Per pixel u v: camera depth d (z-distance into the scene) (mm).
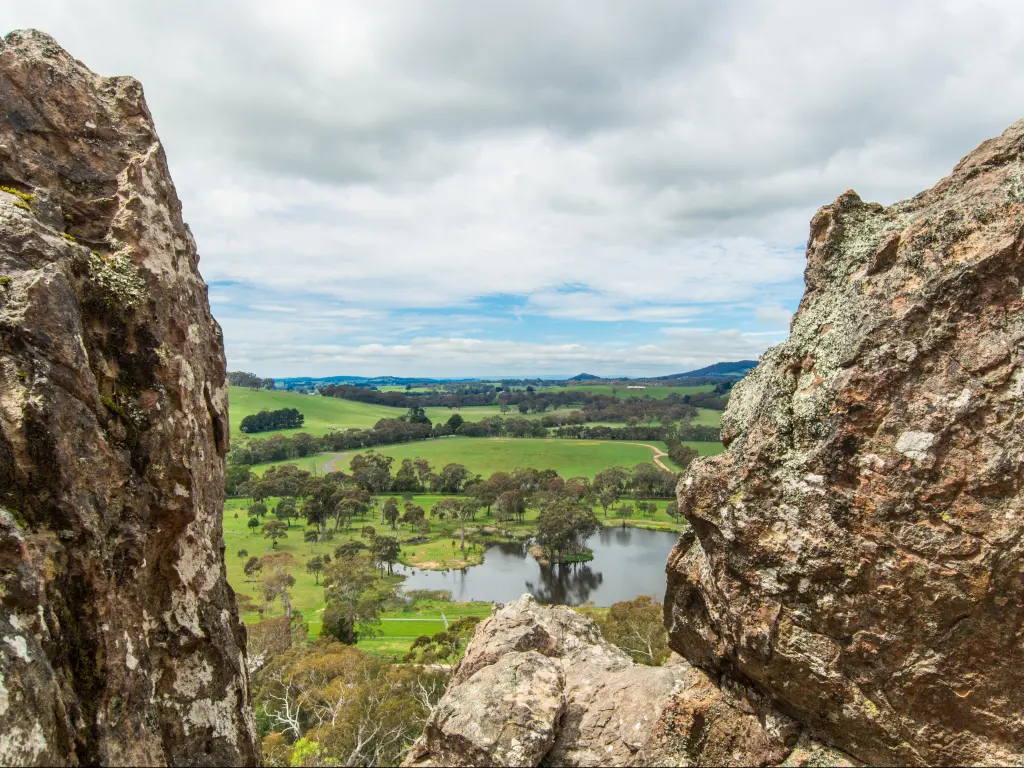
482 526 115438
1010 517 5891
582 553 90812
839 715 6957
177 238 7215
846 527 6660
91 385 5172
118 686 4809
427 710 33094
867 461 6582
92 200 6273
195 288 7484
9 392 4512
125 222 6148
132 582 5398
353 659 39938
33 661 3924
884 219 7480
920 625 6293
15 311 4641
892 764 6723
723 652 8398
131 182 6410
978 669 6117
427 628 60656
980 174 7020
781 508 7098
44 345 4762
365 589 65188
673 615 9320
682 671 10898
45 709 3906
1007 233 6203
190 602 6395
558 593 72562
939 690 6293
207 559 6770
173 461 6066
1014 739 6047
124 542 5316
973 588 5984
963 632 6117
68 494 4688
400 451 184000
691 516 7895
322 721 33750
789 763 7504
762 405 7605
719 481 7613
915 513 6293
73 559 4688
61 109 6367
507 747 9625
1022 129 6855
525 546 100938
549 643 12938
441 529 113062
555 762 9758
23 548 4148
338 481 132500
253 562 76625
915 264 6695
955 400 6211
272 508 123125
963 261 6375
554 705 10336
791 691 7332
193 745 5980
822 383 7039
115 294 5797
